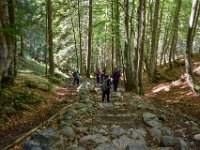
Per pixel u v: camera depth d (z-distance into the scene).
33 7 33.03
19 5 17.92
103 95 18.67
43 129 12.22
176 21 34.47
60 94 23.45
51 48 32.66
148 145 10.76
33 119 14.81
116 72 23.64
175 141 10.73
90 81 33.66
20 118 14.32
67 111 14.63
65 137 11.00
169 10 39.78
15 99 16.25
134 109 16.28
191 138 11.62
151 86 30.78
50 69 32.69
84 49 55.62
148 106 17.47
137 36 23.69
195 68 31.39
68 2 42.62
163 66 41.97
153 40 30.83
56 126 12.87
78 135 11.42
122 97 20.42
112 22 29.44
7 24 15.23
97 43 53.94
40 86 22.22
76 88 28.02
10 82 18.83
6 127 12.95
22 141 11.16
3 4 14.90
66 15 44.59
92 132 11.86
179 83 25.70
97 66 65.06
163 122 13.75
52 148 9.73
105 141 10.90
